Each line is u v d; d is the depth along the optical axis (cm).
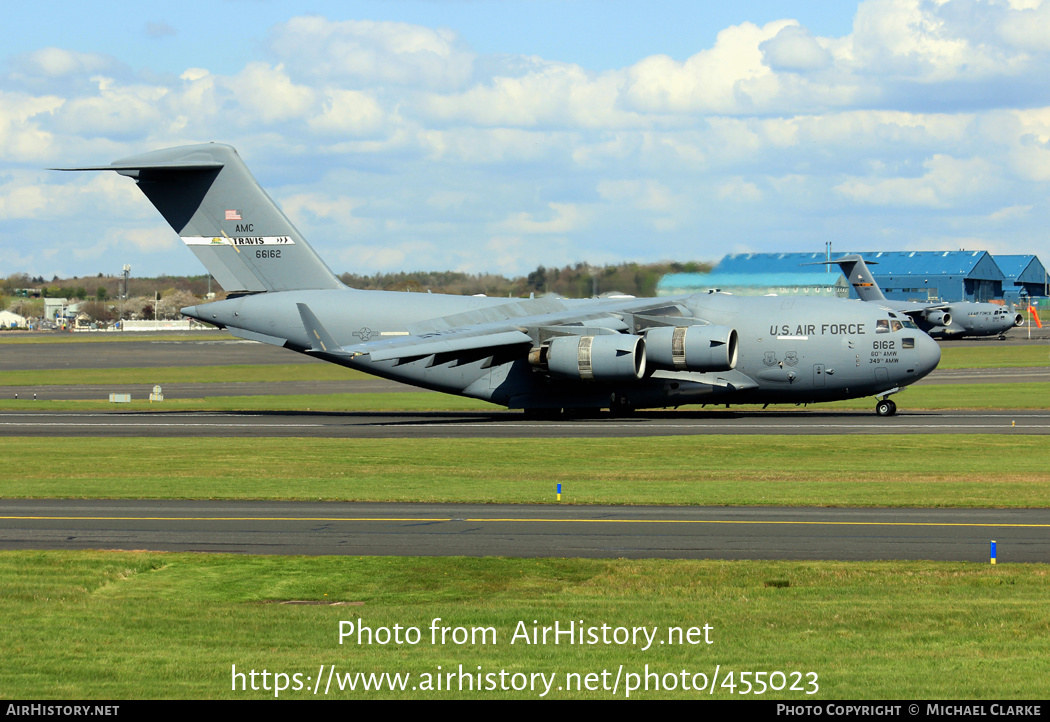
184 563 5497
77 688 3609
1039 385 18812
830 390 13662
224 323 15062
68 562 5500
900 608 4491
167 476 8925
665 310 14238
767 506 7138
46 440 12188
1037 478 8256
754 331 13788
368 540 6050
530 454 10294
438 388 14688
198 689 3597
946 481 8162
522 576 5175
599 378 13175
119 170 14812
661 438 11512
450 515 6875
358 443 11450
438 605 4678
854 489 7800
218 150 15000
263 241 15075
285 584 5081
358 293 14900
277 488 8112
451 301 14750
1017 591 4762
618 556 5569
